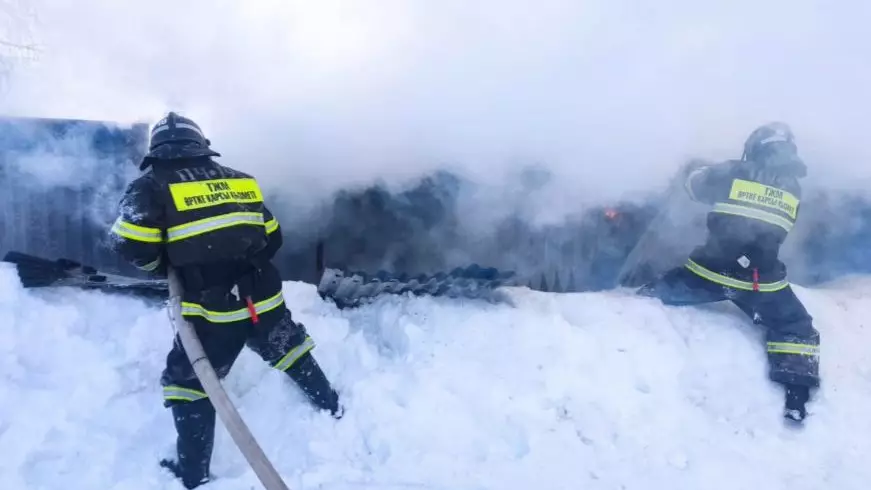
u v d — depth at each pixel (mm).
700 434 2912
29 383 2941
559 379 3029
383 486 2566
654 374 3092
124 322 3336
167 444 2740
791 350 3115
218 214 2541
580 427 2887
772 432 2967
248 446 2203
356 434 2820
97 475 2561
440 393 2924
